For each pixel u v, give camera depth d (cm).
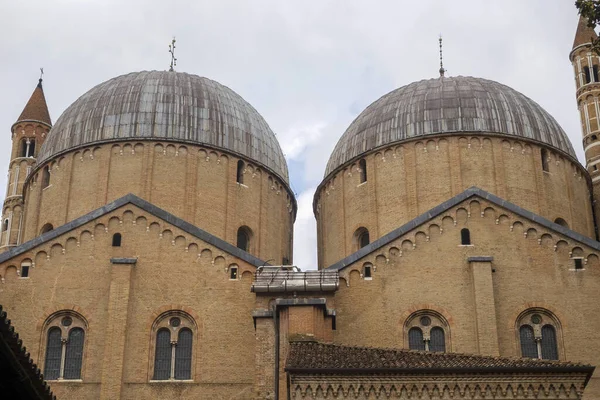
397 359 3481
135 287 4300
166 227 4419
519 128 5512
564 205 5466
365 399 3294
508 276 4347
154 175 5359
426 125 5547
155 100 5600
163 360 4194
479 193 4506
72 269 4344
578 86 6581
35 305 4275
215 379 4141
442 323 4297
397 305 4309
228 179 5506
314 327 3966
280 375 3894
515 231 4434
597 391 4106
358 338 4256
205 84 5900
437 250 4406
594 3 3269
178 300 4281
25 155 7200
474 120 5500
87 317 4256
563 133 5769
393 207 5441
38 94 7450
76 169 5472
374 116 5859
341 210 5731
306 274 4297
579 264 4362
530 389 3319
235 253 4369
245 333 4222
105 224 4428
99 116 5562
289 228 5972
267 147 5853
